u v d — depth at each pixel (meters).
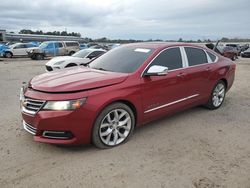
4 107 6.79
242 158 4.18
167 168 3.84
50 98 3.96
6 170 3.75
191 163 4.00
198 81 5.86
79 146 4.45
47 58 29.19
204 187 3.42
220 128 5.43
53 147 4.41
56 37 63.19
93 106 4.07
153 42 5.86
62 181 3.51
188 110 6.55
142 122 4.90
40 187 3.39
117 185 3.44
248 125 5.64
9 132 5.03
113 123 4.44
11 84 10.40
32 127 4.21
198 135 5.05
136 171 3.76
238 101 7.61
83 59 13.00
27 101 4.20
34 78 4.77
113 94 4.28
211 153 4.33
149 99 4.84
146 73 4.78
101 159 4.06
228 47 27.77
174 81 5.26
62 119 3.92
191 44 6.05
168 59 5.32
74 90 4.02
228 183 3.51
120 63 5.13
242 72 15.34
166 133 5.11
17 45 29.88
